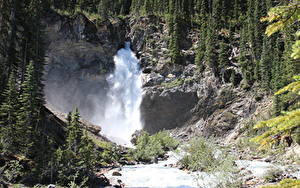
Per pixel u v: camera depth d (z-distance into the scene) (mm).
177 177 22906
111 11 91438
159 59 72938
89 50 70062
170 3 86812
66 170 20203
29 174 18875
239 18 86875
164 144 45188
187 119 63125
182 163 28125
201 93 65188
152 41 76812
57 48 66562
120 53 74625
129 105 67938
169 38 76625
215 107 61969
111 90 69625
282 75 52188
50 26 65312
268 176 18797
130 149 38906
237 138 52531
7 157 19812
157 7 90438
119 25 79312
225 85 64750
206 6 93250
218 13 84688
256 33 70250
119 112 67625
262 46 68688
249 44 73562
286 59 51062
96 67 70062
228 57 71750
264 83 58906
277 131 4270
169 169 27516
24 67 38031
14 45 38688
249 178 19266
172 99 65188
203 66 69375
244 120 56438
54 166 20094
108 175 24328
